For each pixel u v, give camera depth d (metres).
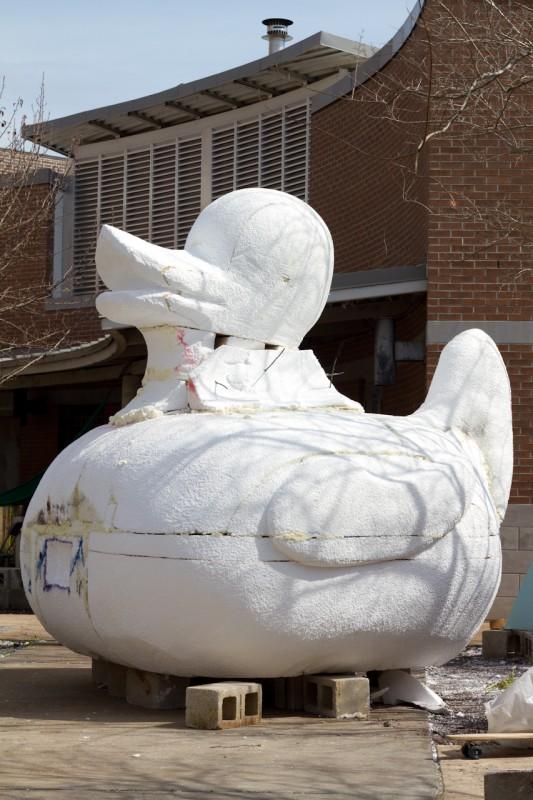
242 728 6.79
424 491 7.10
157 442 7.13
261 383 7.62
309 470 6.85
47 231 21.91
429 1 12.55
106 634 7.20
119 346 15.66
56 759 5.98
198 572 6.70
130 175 21.73
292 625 6.79
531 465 13.27
